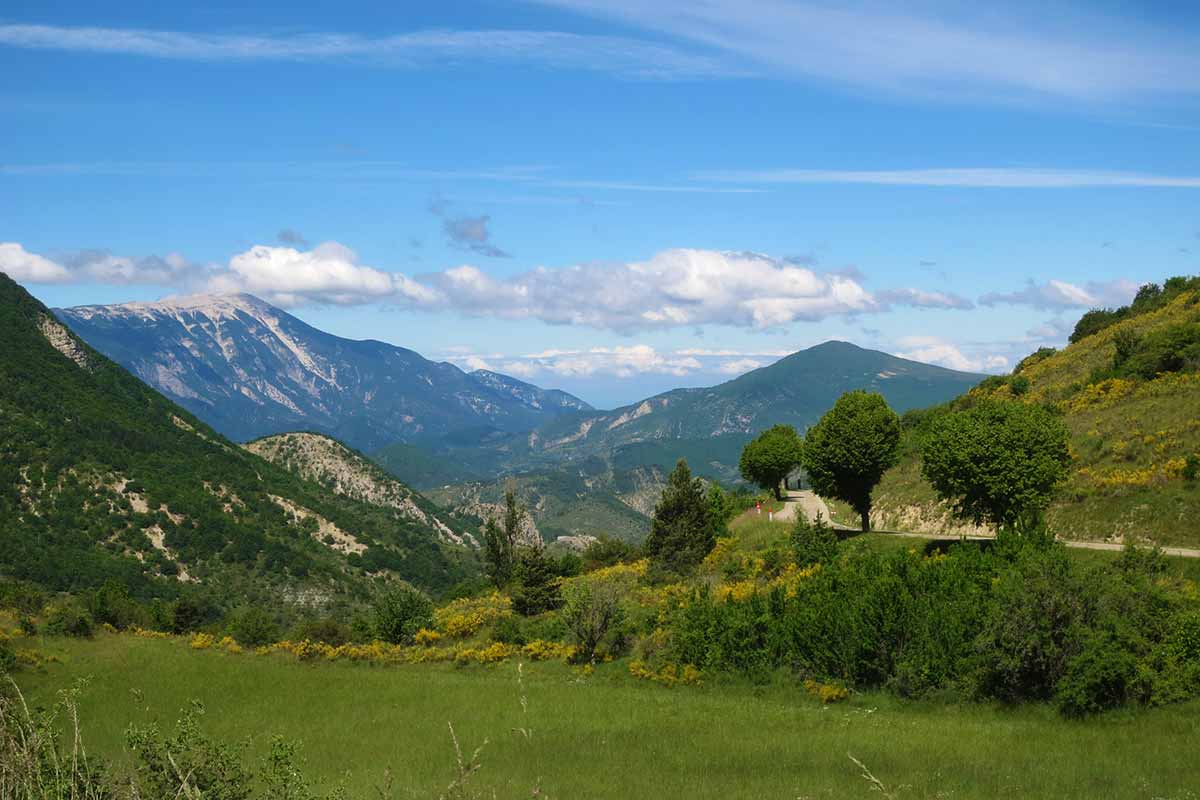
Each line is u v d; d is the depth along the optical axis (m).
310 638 54.06
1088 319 109.12
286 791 12.52
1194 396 63.16
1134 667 27.83
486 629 52.97
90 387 162.62
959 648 32.00
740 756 24.28
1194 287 100.31
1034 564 31.23
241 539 133.75
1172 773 21.06
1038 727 27.02
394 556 155.88
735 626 37.84
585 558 85.06
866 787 20.38
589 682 38.53
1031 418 45.91
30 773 9.23
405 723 30.16
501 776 22.28
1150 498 48.50
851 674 33.91
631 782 21.59
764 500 87.19
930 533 61.25
